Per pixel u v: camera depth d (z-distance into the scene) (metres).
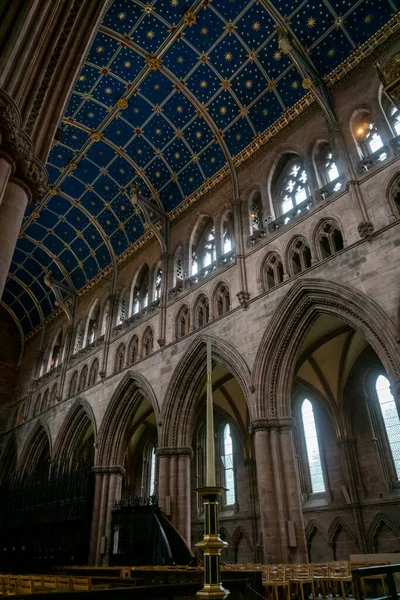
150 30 21.44
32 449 33.41
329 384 23.30
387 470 20.39
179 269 26.23
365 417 21.94
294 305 17.72
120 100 24.20
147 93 24.00
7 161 9.77
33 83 10.91
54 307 38.88
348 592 12.52
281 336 17.88
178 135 25.44
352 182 17.58
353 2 18.94
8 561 27.58
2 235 9.55
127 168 27.84
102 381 27.77
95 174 28.59
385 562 12.63
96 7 12.92
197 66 22.66
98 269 33.91
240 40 21.36
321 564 13.07
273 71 21.73
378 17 18.97
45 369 37.12
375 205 16.64
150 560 18.34
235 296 20.88
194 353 21.53
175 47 22.02
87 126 25.56
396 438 20.69
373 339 14.77
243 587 8.17
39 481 29.20
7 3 10.44
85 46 12.59
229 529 25.38
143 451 32.75
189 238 26.20
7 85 9.85
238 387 26.31
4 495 31.86
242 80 22.58
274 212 22.03
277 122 22.80
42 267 37.00
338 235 18.70
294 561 14.37
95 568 14.80
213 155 25.36
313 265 17.64
